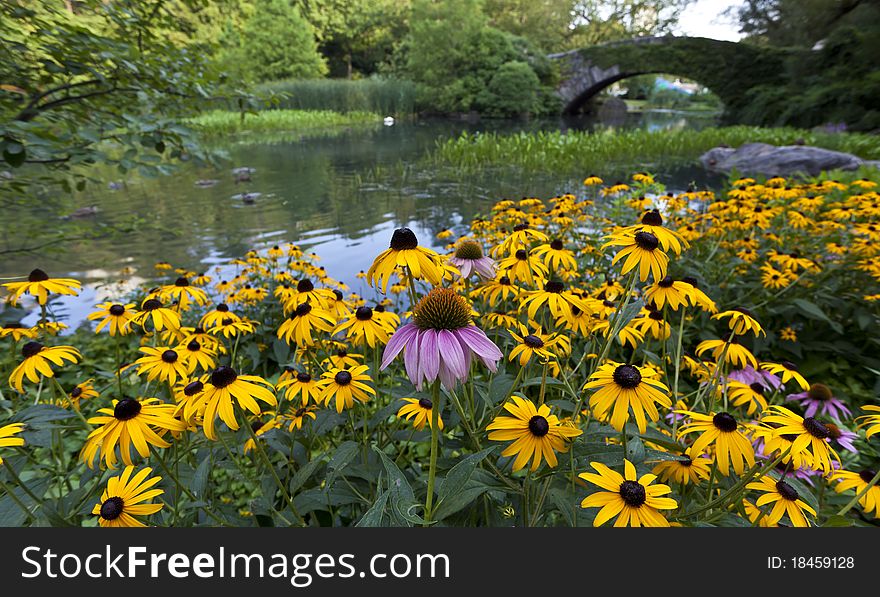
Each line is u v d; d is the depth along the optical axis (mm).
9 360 2602
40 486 1498
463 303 1317
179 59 3832
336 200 11562
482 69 39844
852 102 23297
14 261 6891
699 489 1689
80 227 5031
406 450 2418
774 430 1445
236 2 40938
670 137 19750
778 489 1466
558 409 2148
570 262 2209
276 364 4344
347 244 8141
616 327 1699
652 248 1682
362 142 23438
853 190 6406
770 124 28703
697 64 33781
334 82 41188
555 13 60188
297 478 1621
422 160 17453
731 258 4430
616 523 1225
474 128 31609
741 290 4266
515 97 38719
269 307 4449
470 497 1280
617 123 36812
